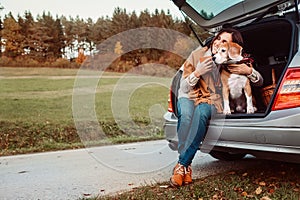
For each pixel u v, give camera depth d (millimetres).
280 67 2521
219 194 1959
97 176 2668
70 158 3750
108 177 2604
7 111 6801
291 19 2227
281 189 1998
